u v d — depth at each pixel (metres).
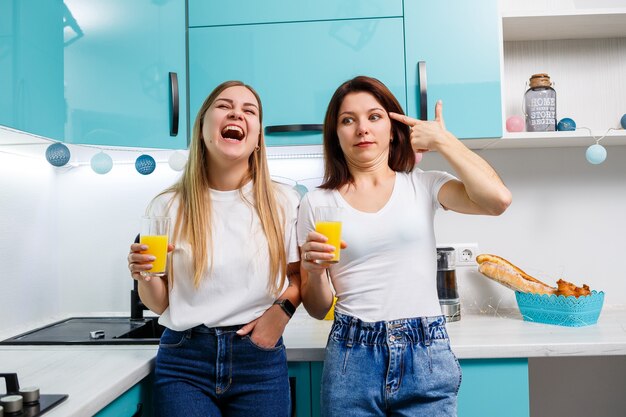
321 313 1.40
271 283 1.32
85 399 1.05
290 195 1.45
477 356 1.46
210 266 1.29
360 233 1.29
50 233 2.12
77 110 1.64
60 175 2.19
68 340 1.57
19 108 1.39
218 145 1.31
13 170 1.88
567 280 2.10
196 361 1.28
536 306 1.79
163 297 1.35
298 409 1.50
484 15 1.78
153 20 1.75
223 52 1.82
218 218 1.34
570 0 2.13
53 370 1.27
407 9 1.79
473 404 1.48
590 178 2.11
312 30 1.81
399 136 1.44
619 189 2.10
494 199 1.22
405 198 1.33
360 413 1.23
